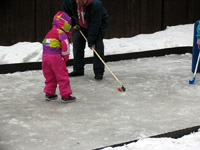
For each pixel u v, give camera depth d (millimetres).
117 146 4430
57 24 5855
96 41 7648
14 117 5398
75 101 6203
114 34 12133
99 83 7473
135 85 7316
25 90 6926
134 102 6184
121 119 5328
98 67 7719
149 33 12961
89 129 4930
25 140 4551
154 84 7402
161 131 4840
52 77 6109
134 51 10789
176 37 12484
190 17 14094
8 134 4738
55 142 4492
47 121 5234
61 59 5918
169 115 5512
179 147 4340
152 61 9938
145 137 4641
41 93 6730
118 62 9766
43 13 10703
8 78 7879
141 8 12602
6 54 9328
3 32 10133
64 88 6031
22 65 8547
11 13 10180
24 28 10461
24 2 10344
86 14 7223
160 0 13016
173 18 13609
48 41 5867
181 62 9805
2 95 6566
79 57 8000
